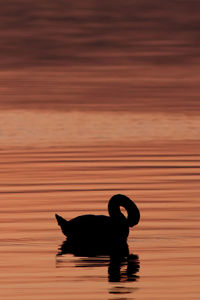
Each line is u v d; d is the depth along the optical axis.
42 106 109.19
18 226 52.59
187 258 44.62
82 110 105.88
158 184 66.56
